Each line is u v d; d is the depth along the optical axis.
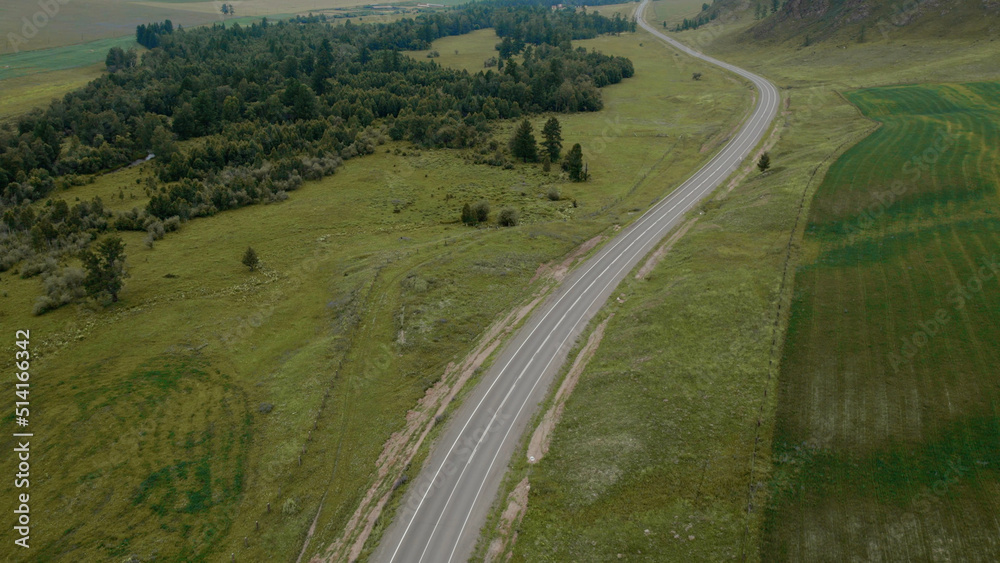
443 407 59.88
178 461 55.84
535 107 181.88
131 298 84.62
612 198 113.44
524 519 46.12
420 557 44.25
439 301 78.38
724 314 65.38
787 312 64.44
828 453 46.66
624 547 42.38
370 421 60.31
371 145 154.25
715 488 45.53
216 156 140.50
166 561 46.41
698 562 40.59
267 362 71.00
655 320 67.12
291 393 64.88
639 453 49.50
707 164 125.25
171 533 48.78
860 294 65.25
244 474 54.72
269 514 50.59
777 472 45.88
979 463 43.22
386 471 53.66
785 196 92.81
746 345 60.22
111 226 109.75
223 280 90.25
